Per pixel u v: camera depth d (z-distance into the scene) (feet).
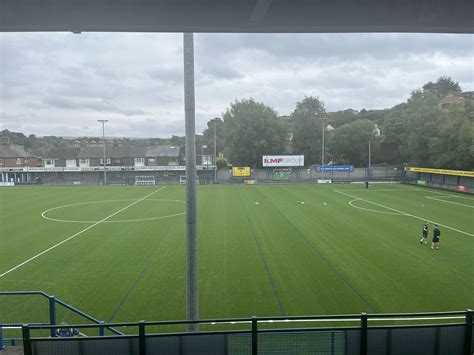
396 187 192.65
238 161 271.08
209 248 74.84
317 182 224.94
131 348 26.14
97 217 109.91
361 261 66.08
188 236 33.14
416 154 207.31
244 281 56.90
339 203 134.31
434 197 150.71
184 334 26.05
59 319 44.93
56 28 21.48
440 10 20.72
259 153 266.36
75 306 48.80
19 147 338.75
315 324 43.80
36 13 20.20
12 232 91.30
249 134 262.88
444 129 186.70
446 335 26.78
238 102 281.95
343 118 393.29
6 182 233.35
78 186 214.48
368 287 54.24
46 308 47.29
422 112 205.16
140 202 142.20
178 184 225.76
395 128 262.88
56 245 78.74
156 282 57.00
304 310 47.11
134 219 106.11
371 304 48.67
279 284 55.57
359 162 280.10
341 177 230.27
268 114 267.18
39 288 55.11
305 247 75.05
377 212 114.83
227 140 290.76
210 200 143.95
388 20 21.38
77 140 558.15
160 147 314.55
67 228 95.14
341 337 26.50
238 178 230.27
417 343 26.66
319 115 289.74
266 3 18.48
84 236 86.38
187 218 33.12
